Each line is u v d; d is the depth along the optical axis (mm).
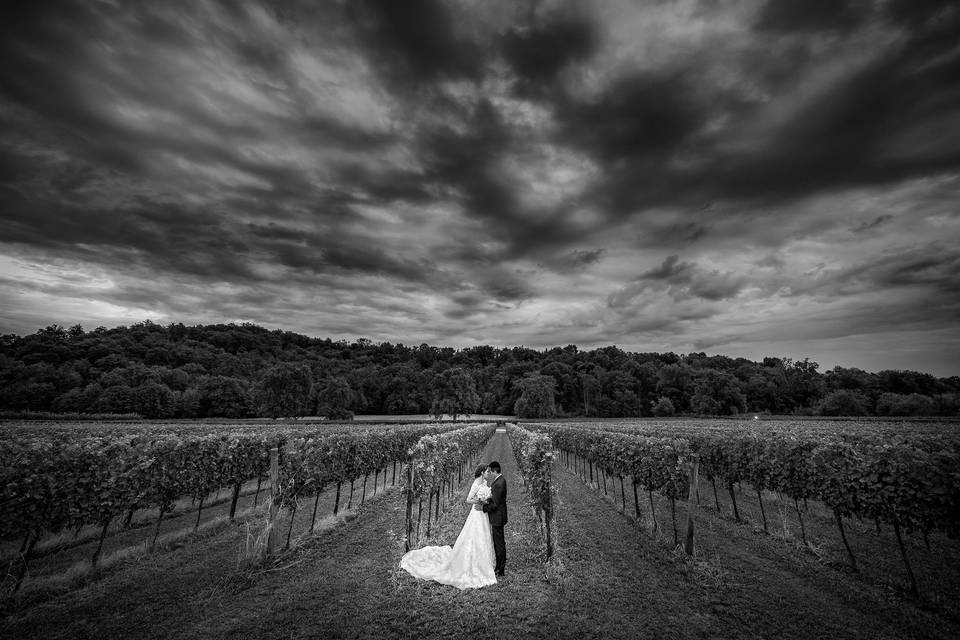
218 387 77312
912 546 10258
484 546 7973
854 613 6574
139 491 9711
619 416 108188
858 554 9578
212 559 8828
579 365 133125
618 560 8922
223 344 133875
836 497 9344
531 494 11312
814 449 10422
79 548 10250
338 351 154125
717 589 7406
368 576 7906
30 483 7660
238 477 13398
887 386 102188
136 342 107250
